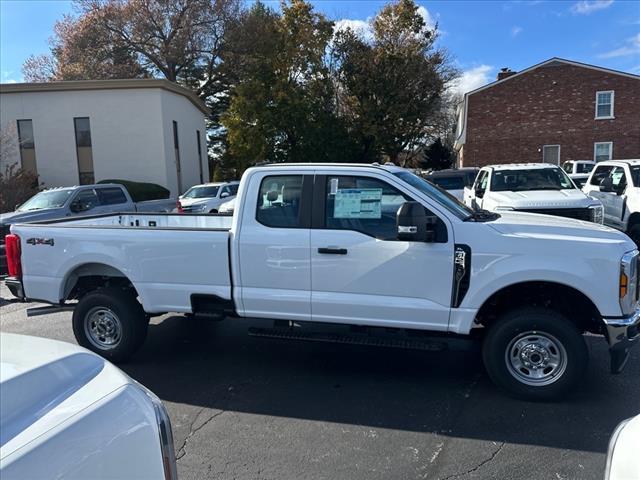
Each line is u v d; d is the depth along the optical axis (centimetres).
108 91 2423
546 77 3003
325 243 439
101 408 168
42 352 186
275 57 3064
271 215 459
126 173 2459
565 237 403
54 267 518
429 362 507
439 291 419
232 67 3441
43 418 152
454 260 414
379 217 436
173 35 3347
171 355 538
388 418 390
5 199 1819
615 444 205
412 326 430
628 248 399
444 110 4459
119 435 168
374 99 3186
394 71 3114
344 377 473
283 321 484
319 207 448
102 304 507
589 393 425
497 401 414
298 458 337
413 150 4238
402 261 423
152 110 2430
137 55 3472
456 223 416
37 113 2438
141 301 494
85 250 504
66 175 2464
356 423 384
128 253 492
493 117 3097
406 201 430
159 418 196
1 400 149
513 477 310
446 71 3341
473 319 416
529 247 401
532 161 3069
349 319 444
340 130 3144
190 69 3628
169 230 480
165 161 2456
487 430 368
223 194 1864
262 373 487
